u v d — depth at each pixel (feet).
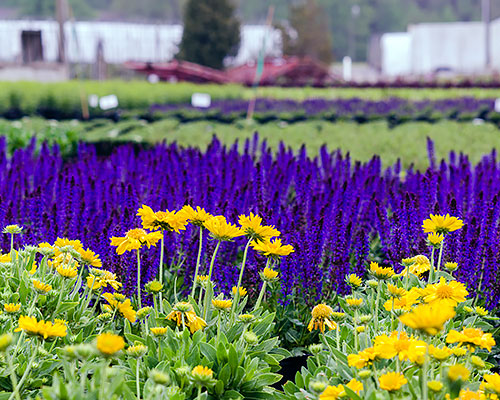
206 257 11.94
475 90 81.92
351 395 6.31
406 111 57.00
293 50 200.44
